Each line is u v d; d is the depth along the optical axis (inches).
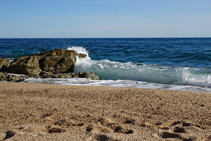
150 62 623.2
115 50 991.6
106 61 525.3
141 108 191.8
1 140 128.4
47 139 125.9
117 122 158.6
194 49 979.3
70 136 130.3
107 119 161.5
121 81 382.3
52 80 390.3
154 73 396.5
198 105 196.1
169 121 158.7
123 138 125.3
